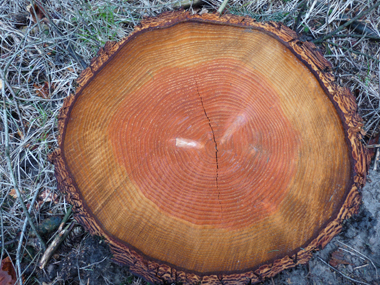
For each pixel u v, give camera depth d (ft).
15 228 1.73
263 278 1.23
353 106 1.20
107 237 1.21
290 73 1.24
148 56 1.26
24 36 1.87
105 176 1.21
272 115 1.21
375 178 1.65
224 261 1.20
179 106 1.21
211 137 1.18
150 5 1.95
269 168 1.18
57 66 1.94
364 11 1.77
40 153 1.82
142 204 1.19
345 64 1.86
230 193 1.18
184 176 1.18
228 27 1.25
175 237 1.19
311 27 1.93
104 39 1.91
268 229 1.19
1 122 1.86
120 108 1.22
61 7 1.94
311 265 1.58
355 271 1.57
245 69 1.24
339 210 1.18
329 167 1.20
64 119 1.21
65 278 1.63
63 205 1.76
